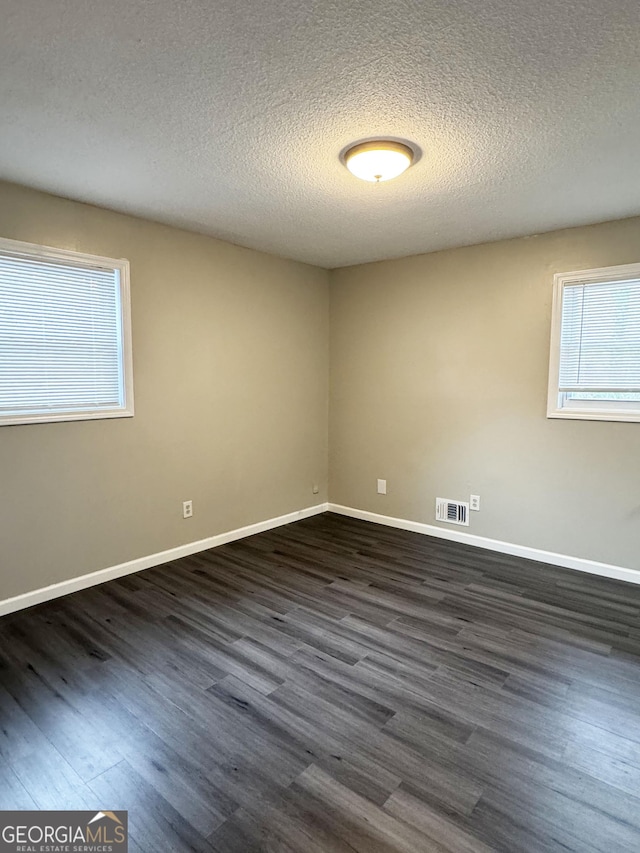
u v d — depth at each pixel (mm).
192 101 1868
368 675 2242
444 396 4086
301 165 2424
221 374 3906
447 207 3004
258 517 4328
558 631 2641
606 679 2215
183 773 1677
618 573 3332
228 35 1498
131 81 1736
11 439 2801
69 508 3066
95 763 1720
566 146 2213
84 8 1381
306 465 4766
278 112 1944
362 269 4543
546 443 3584
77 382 3080
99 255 3084
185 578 3324
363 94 1821
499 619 2771
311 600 3000
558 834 1456
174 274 3512
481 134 2111
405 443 4371
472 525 4008
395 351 4371
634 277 3184
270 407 4344
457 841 1432
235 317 3971
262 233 3604
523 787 1624
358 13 1410
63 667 2291
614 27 1463
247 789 1612
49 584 3000
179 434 3648
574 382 3465
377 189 2721
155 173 2527
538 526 3666
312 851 1398
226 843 1421
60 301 2965
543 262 3512
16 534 2846
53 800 1569
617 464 3307
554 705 2039
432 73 1691
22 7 1374
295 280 4473
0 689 2129
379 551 3871
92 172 2518
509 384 3727
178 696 2086
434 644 2506
